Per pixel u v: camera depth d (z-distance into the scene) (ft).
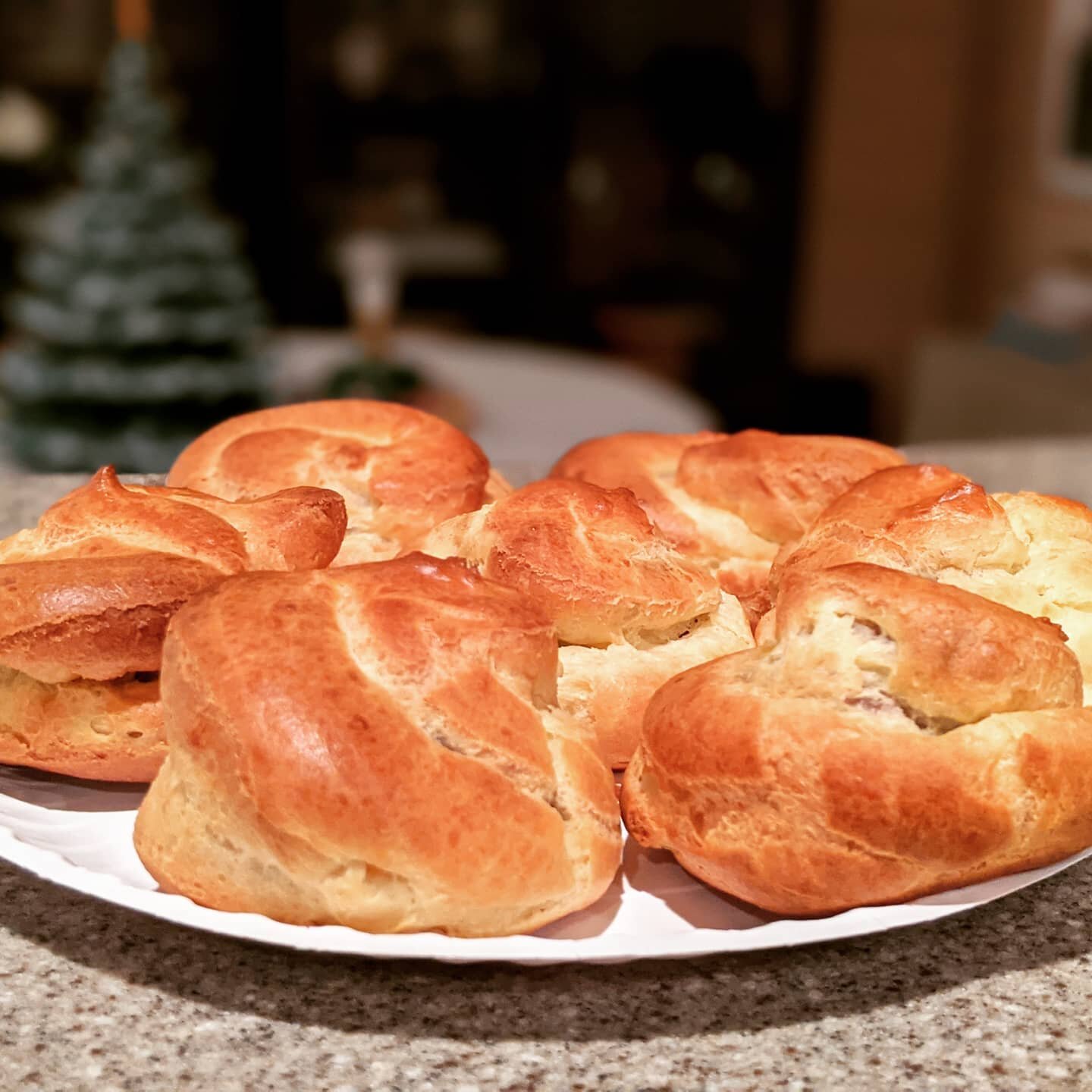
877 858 0.85
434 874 0.82
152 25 5.63
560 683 1.00
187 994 0.84
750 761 0.87
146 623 0.97
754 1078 0.79
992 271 6.26
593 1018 0.83
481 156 6.12
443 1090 0.78
